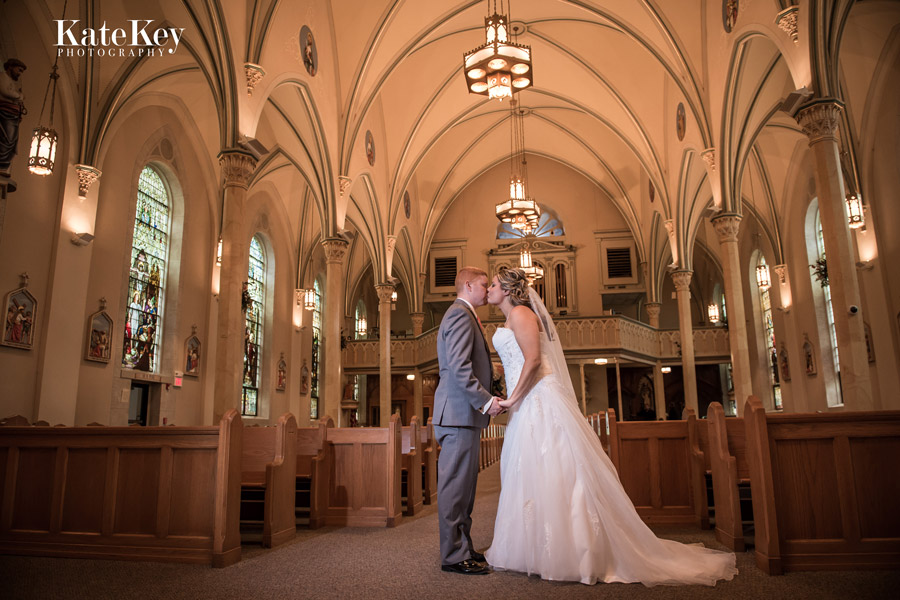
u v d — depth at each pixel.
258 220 19.38
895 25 12.94
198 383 16.03
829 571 4.11
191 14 10.86
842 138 15.03
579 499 3.87
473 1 16.11
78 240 11.77
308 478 7.51
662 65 15.47
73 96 11.80
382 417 19.92
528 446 4.05
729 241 14.49
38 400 10.80
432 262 27.69
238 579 4.20
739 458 6.18
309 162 16.16
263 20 11.56
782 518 4.19
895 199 13.76
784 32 10.59
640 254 25.77
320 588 3.89
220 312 10.41
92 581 4.21
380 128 19.92
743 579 3.91
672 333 24.75
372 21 15.41
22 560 4.88
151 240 14.71
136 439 5.04
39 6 10.71
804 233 18.53
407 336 25.66
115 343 12.99
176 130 15.38
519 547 4.05
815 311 17.98
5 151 5.54
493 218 27.66
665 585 3.73
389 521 6.36
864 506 4.22
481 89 11.91
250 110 11.32
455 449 4.24
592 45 18.34
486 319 25.27
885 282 14.16
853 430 4.28
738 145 14.59
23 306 10.62
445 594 3.63
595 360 22.84
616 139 24.03
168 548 4.80
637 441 6.40
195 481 4.86
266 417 19.33
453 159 25.28
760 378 22.14
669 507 6.26
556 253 26.83
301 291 21.95
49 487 5.20
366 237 20.77
